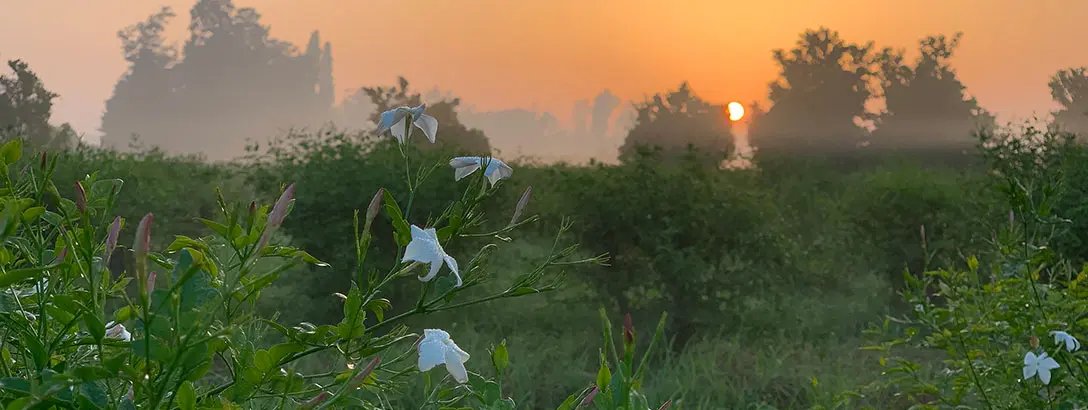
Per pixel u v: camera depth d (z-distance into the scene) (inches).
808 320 336.2
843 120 1787.6
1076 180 261.3
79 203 55.9
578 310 328.8
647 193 303.4
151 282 49.4
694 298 304.8
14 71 1207.6
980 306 150.7
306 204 301.9
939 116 1729.8
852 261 382.6
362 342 68.8
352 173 306.2
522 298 337.7
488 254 76.5
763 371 266.2
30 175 70.2
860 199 382.3
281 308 310.3
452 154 313.9
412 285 314.3
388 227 308.2
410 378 202.5
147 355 47.1
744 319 314.0
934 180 375.6
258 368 59.9
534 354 279.7
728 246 309.0
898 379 156.7
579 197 312.8
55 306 58.7
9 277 55.2
